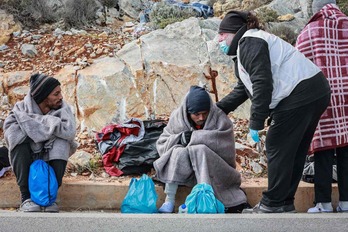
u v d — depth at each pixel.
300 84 6.31
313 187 7.33
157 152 7.59
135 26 11.10
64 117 7.13
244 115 8.86
